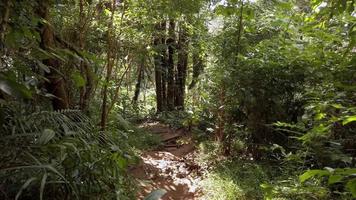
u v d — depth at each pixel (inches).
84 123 86.9
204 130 216.5
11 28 58.0
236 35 168.4
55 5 96.9
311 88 136.2
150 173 159.6
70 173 66.1
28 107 73.4
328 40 131.9
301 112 145.3
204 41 193.9
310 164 120.6
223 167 151.6
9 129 64.1
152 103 412.5
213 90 172.2
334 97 105.2
